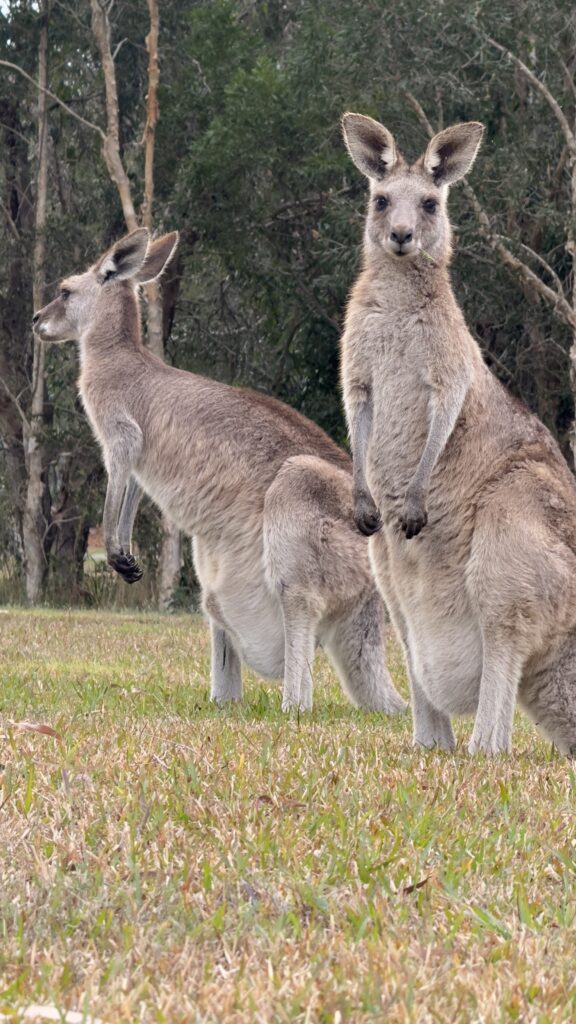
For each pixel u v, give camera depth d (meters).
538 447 11.27
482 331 40.78
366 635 14.30
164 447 15.21
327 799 8.45
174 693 14.99
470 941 5.88
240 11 45.31
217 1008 4.89
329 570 13.93
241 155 38.81
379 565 11.48
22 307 45.69
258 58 40.41
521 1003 5.08
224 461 14.76
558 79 37.28
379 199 11.54
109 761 9.36
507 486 10.71
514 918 6.21
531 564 10.41
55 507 45.03
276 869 6.79
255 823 7.72
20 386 45.81
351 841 7.38
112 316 16.41
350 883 6.63
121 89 44.88
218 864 6.86
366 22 35.22
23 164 46.44
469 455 10.98
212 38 41.28
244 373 44.69
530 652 10.59
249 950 5.62
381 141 11.86
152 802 7.99
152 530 42.62
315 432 15.37
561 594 10.52
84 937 5.79
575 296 35.47
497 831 7.84
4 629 26.23
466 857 7.20
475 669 10.86
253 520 14.46
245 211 40.88
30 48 44.09
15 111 45.84
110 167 38.88
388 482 11.21
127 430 15.45
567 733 11.04
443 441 10.82
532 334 38.72
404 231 10.99
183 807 8.05
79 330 16.66
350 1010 4.94
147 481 15.46
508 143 37.19
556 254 39.12
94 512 44.00
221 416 15.01
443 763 9.87
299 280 40.81
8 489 46.06
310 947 5.65
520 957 5.59
